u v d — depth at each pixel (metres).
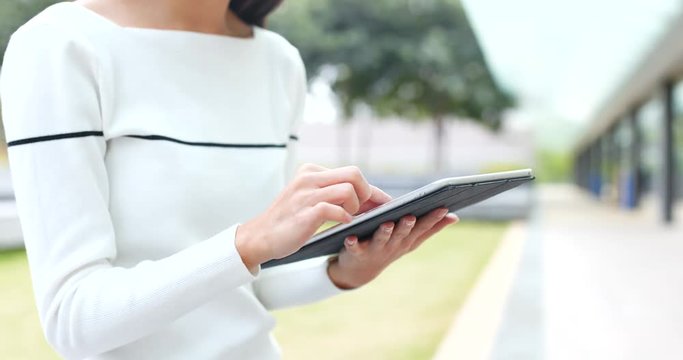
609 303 5.48
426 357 3.76
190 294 0.70
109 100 0.83
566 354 3.92
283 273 1.14
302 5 17.97
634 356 3.95
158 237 0.84
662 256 8.56
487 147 37.34
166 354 0.86
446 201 0.85
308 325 4.57
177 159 0.86
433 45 18.06
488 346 3.89
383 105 20.47
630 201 18.72
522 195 14.43
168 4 0.94
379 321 4.70
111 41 0.85
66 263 0.73
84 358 0.76
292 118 1.16
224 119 0.94
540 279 6.54
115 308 0.70
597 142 32.19
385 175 17.17
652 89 15.70
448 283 6.33
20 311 4.68
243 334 0.92
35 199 0.74
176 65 0.91
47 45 0.79
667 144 13.77
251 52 1.04
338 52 18.11
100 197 0.78
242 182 0.93
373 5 18.39
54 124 0.76
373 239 0.92
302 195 0.71
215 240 0.72
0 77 0.81
